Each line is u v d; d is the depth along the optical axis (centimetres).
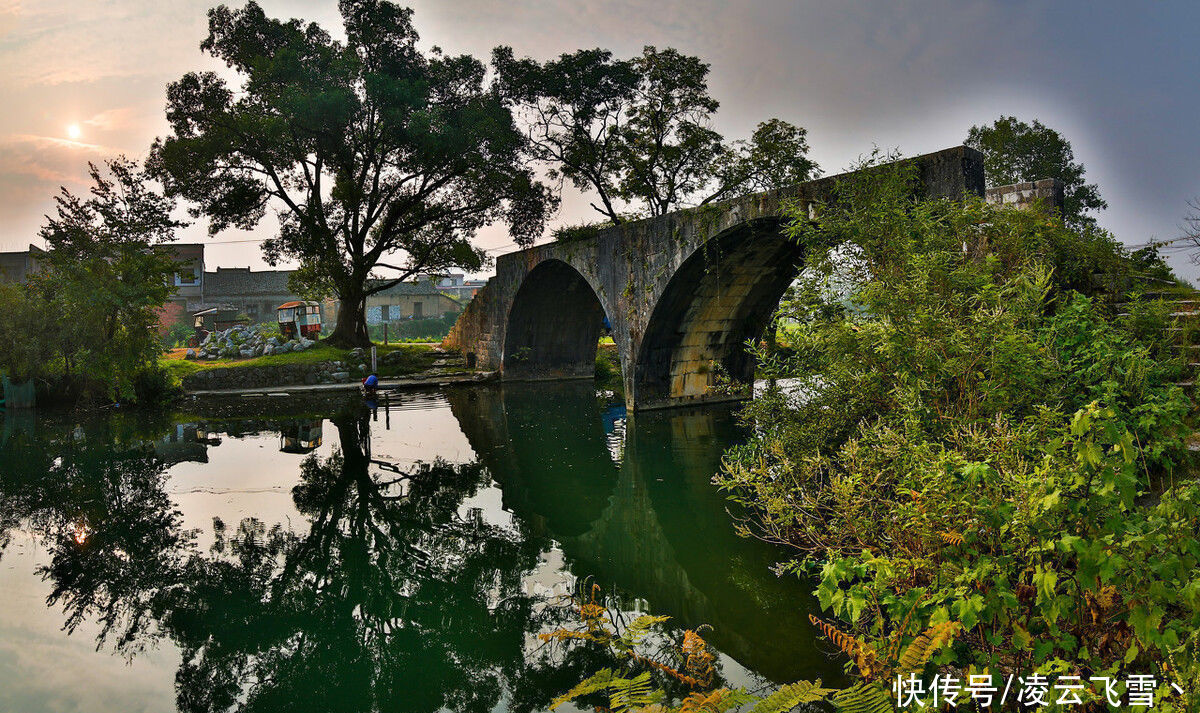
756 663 482
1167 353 556
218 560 727
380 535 804
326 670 507
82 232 1998
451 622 584
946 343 511
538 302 2539
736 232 1416
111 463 1184
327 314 4491
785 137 2206
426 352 3017
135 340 1983
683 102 2344
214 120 2258
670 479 1038
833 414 643
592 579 664
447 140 2303
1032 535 319
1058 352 529
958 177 997
